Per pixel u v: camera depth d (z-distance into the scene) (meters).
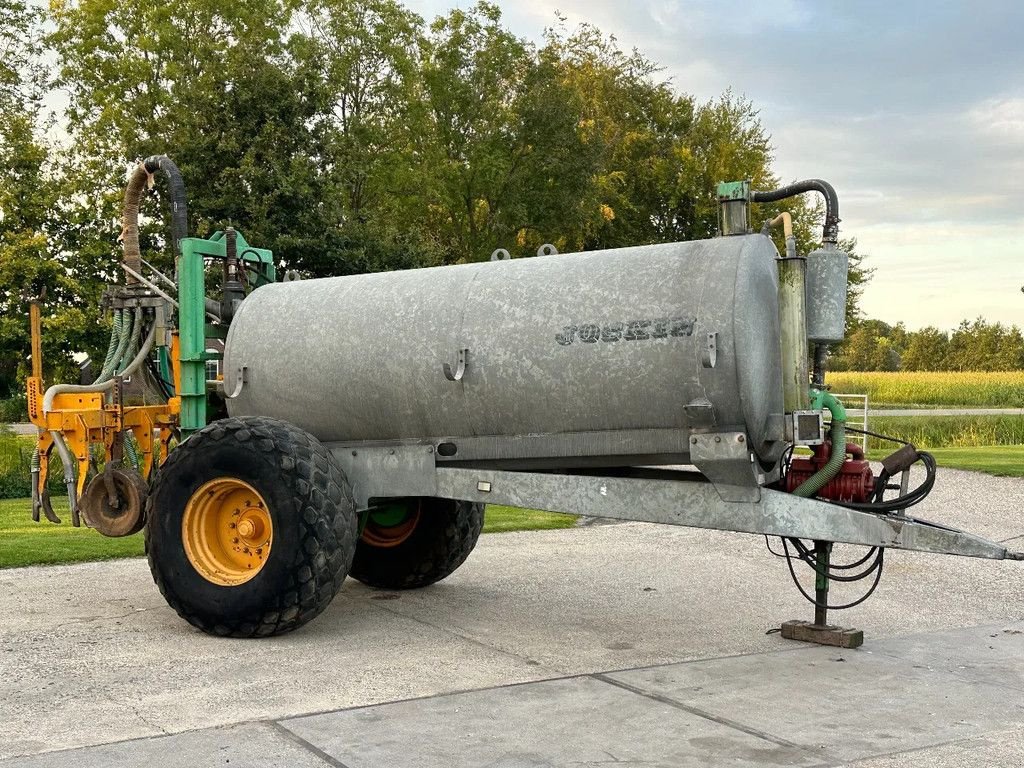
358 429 6.35
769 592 7.46
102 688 4.88
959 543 5.02
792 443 5.54
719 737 4.20
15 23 35.59
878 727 4.35
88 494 6.89
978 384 45.03
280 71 26.42
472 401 5.90
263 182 24.67
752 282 5.29
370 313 6.32
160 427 7.38
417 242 30.02
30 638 5.90
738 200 5.66
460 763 3.87
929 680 5.12
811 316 5.59
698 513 5.48
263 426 5.98
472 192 38.84
